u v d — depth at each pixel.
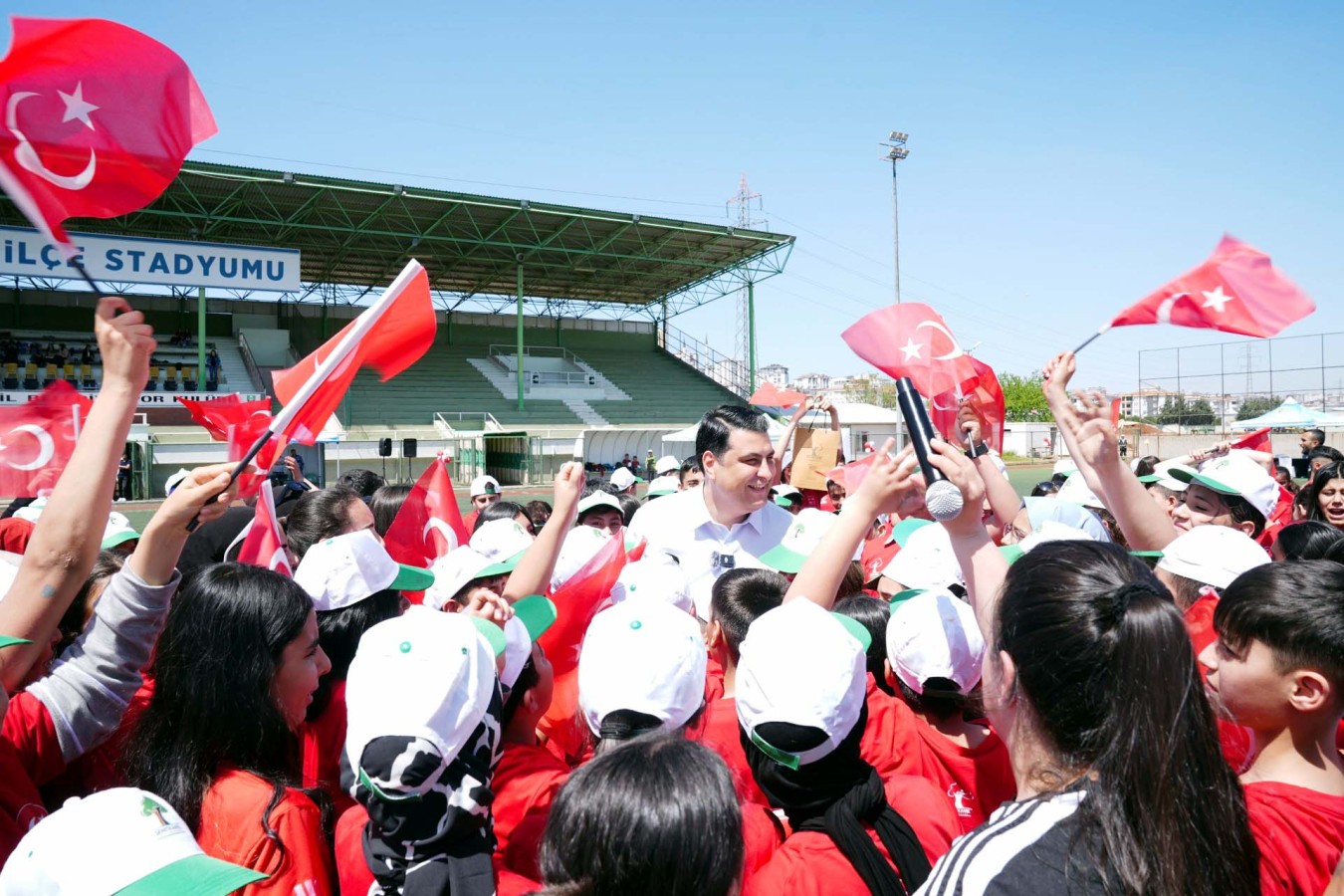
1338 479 4.45
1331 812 1.57
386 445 24.61
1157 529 2.77
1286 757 1.74
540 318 44.72
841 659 1.88
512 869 2.02
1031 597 1.47
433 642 1.78
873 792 1.87
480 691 1.77
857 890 1.73
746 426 3.77
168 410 27.89
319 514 3.52
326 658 2.24
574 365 42.81
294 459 7.42
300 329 38.34
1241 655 1.77
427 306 3.15
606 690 2.01
